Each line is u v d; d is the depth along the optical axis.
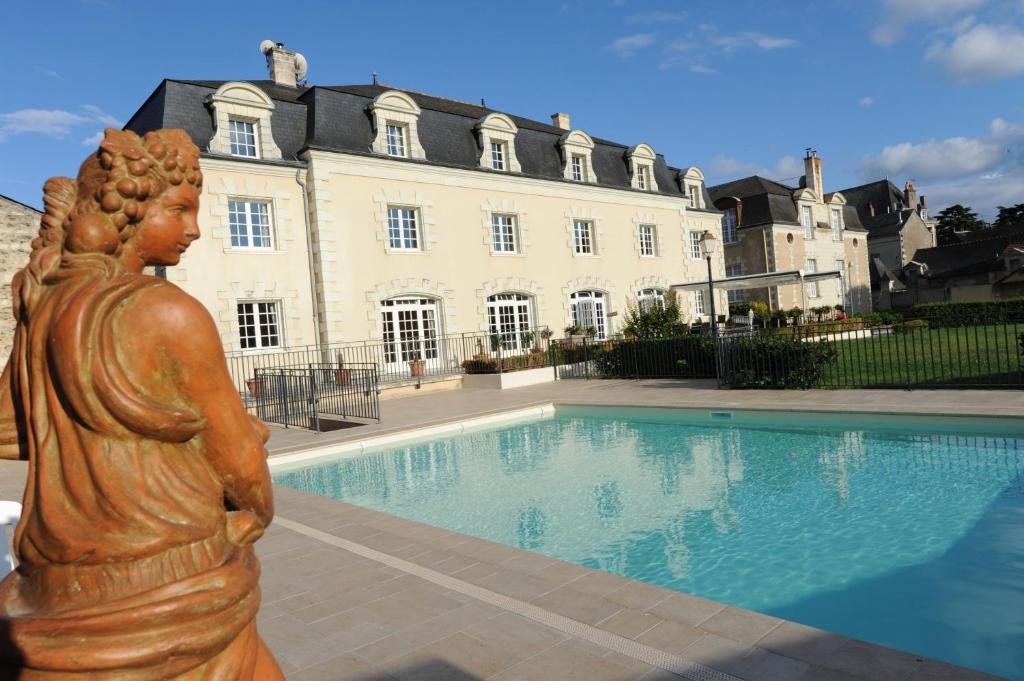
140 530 1.27
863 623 4.33
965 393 10.52
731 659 3.25
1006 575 4.88
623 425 12.18
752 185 37.97
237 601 1.32
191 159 1.50
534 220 24.33
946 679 2.96
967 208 72.69
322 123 19.41
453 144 22.50
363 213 19.78
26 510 1.33
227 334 17.36
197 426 1.36
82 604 1.24
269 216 18.48
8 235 16.23
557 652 3.45
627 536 6.33
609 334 26.59
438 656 3.49
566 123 31.03
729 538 6.05
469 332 22.14
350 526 6.15
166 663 1.22
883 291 45.84
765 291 35.88
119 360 1.27
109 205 1.37
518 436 11.89
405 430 11.81
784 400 11.59
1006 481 6.95
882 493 6.94
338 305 19.05
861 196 55.00
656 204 28.73
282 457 10.36
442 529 5.93
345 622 4.00
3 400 1.45
